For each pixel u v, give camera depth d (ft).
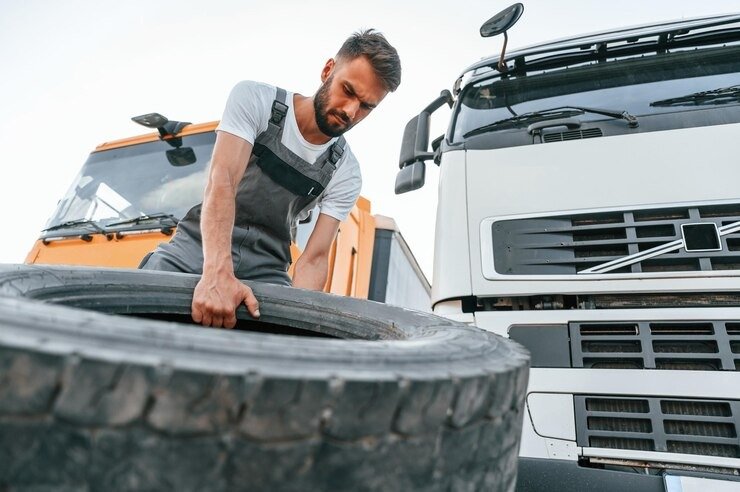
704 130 6.25
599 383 5.34
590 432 5.19
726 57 7.66
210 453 1.78
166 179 10.97
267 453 1.85
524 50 8.79
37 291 3.71
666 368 5.31
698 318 5.35
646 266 5.73
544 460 5.09
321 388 1.95
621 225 5.93
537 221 6.30
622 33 8.35
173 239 7.02
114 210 10.91
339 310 5.24
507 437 2.84
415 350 2.68
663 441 4.99
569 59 8.48
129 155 11.85
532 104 8.10
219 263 5.04
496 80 8.73
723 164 5.93
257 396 1.84
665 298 5.61
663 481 4.65
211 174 5.65
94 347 1.81
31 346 1.70
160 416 1.74
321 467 1.93
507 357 3.20
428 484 2.23
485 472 2.59
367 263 14.28
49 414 1.69
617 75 7.98
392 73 5.65
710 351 5.29
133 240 10.10
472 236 6.49
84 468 1.69
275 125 6.14
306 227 10.97
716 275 5.41
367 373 2.14
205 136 11.27
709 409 5.05
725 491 4.45
